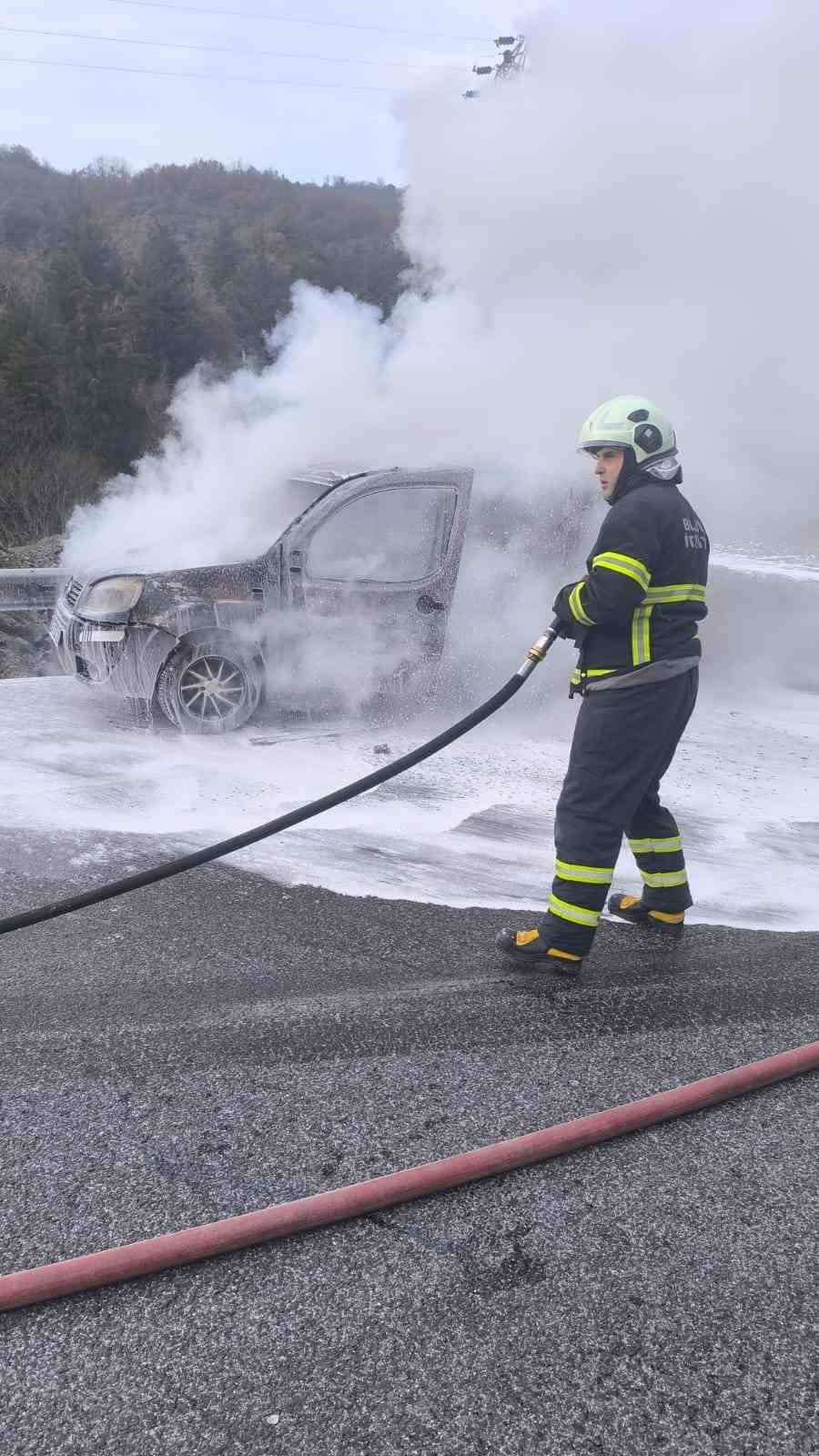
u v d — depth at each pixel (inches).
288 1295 73.5
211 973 121.4
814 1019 115.6
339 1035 107.9
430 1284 74.9
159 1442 62.2
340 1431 63.2
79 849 160.2
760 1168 89.2
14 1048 103.6
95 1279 72.9
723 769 212.8
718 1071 104.0
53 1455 61.2
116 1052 103.3
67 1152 87.7
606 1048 107.3
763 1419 65.1
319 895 145.6
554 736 230.8
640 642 115.8
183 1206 81.7
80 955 125.3
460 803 186.1
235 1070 100.6
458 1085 99.4
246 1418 64.0
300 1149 88.9
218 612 213.9
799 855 167.6
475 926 137.4
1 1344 68.8
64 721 229.9
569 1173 87.7
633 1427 64.1
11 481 1125.1
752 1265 77.8
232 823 173.2
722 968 127.6
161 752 209.2
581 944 121.0
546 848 166.7
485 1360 68.5
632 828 134.3
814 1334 71.7
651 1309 73.2
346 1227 80.4
